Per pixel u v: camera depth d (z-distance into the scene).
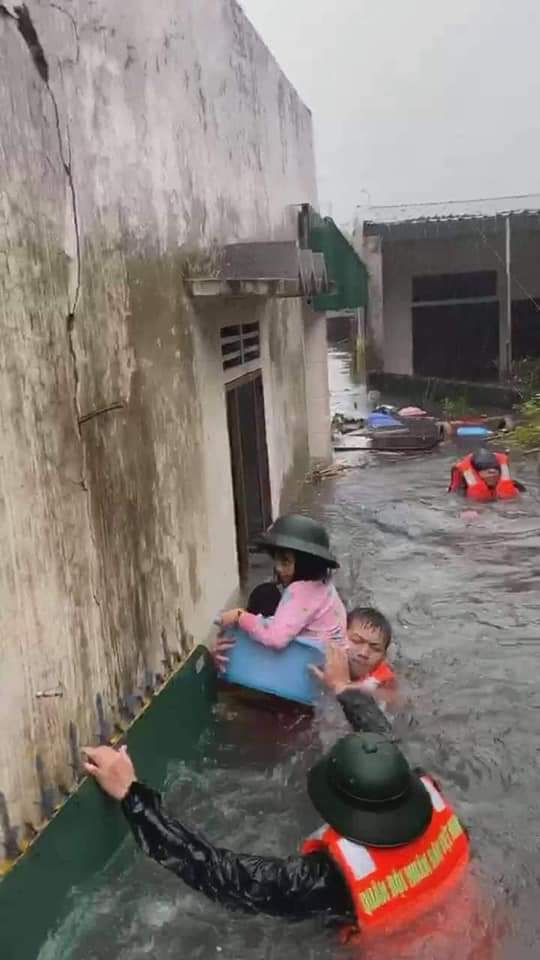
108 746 3.92
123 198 4.63
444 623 6.92
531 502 10.56
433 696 5.69
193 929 3.58
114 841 3.90
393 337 21.86
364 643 5.58
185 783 4.69
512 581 7.85
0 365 3.12
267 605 5.91
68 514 3.68
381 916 3.42
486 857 4.02
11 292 3.23
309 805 4.54
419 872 3.56
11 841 3.08
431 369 21.88
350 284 12.92
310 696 5.46
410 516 10.12
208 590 5.95
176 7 5.84
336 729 5.32
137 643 4.49
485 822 4.34
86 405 3.95
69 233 3.84
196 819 4.42
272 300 9.80
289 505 10.62
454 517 10.02
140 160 4.96
